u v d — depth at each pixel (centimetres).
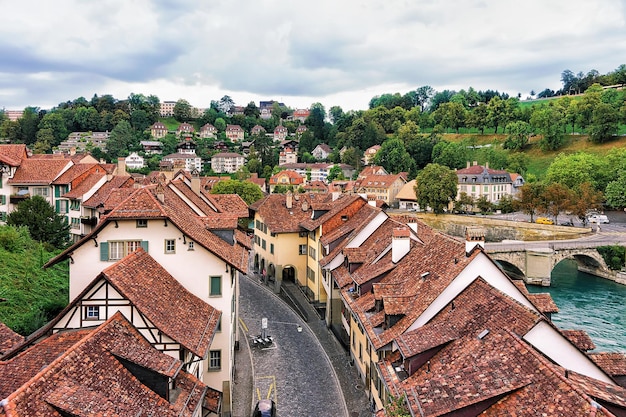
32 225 5881
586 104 18575
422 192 12962
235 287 4162
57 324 2503
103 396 1856
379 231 4700
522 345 2042
